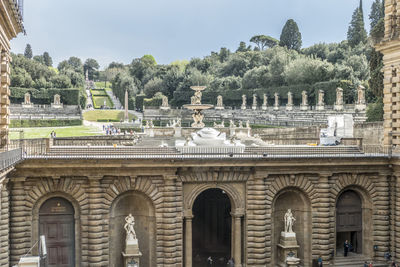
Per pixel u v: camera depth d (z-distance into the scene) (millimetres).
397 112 50375
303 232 49125
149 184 44812
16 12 36938
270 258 47844
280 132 87062
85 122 139250
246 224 47250
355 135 69438
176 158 43688
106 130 101312
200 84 184875
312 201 48188
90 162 42438
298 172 47469
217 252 57438
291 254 47906
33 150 47312
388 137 51406
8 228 40938
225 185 47031
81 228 43875
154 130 71688
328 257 48250
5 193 40125
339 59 168500
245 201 47406
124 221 46781
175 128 72312
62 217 44375
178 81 192250
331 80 131125
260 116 133750
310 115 115250
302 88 141250
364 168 49062
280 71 162625
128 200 46656
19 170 41688
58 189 43188
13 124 114250
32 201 42625
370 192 49719
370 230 50250
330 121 58281
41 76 183375
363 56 149625
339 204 50312
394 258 49125
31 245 43000
